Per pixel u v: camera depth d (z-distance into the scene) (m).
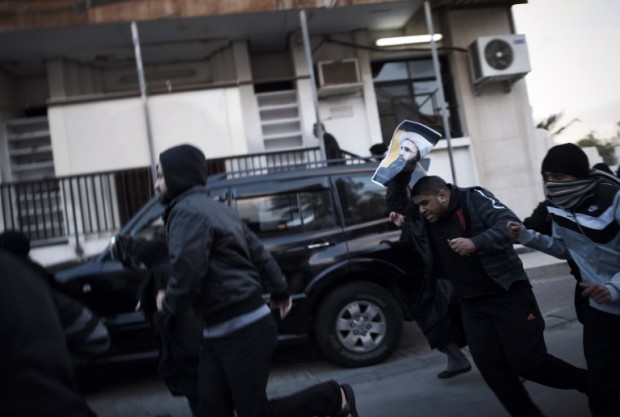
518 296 3.25
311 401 3.16
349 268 5.55
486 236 3.12
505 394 3.36
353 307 5.59
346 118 11.47
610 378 2.93
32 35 9.50
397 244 5.66
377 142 11.43
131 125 9.56
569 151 2.95
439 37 10.99
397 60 11.99
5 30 9.02
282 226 5.66
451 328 4.71
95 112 9.52
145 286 3.86
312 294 5.48
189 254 2.79
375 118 11.50
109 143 9.51
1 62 10.60
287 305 3.47
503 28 11.83
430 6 10.52
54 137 9.45
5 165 10.55
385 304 5.64
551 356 3.24
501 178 11.76
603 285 2.77
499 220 3.23
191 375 3.63
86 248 9.11
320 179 5.82
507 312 3.24
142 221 5.55
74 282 5.31
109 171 9.45
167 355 3.68
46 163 10.54
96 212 9.27
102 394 5.66
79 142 9.48
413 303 5.64
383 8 10.41
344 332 5.59
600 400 2.96
